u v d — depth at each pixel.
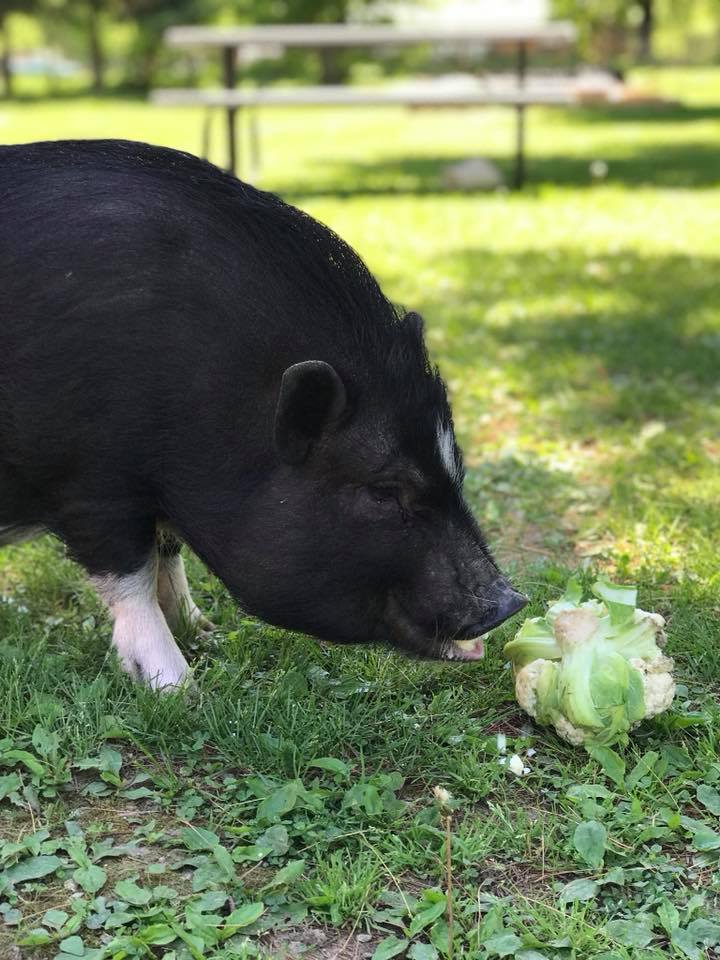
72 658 1.49
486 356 2.92
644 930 1.06
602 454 2.33
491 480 2.17
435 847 1.18
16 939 1.03
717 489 2.11
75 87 17.84
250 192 1.35
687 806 1.26
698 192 5.52
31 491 1.36
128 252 1.26
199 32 5.57
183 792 1.24
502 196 5.42
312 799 1.20
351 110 11.64
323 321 1.28
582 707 1.30
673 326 3.18
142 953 1.02
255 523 1.27
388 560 1.26
